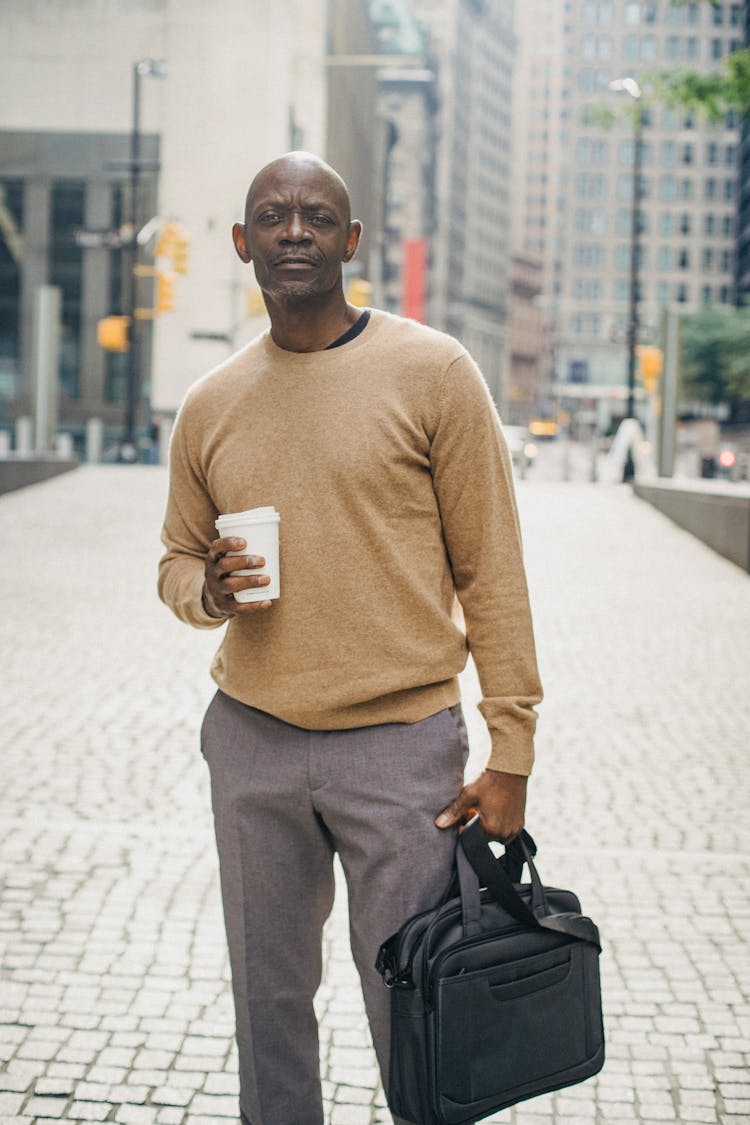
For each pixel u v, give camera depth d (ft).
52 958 12.35
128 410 120.47
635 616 34.27
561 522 57.67
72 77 157.79
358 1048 10.75
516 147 615.98
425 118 388.57
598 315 465.06
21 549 45.11
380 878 7.25
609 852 15.83
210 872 14.78
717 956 12.76
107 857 15.19
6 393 163.02
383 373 7.29
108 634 30.14
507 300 586.45
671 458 72.18
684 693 25.26
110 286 161.89
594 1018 7.25
